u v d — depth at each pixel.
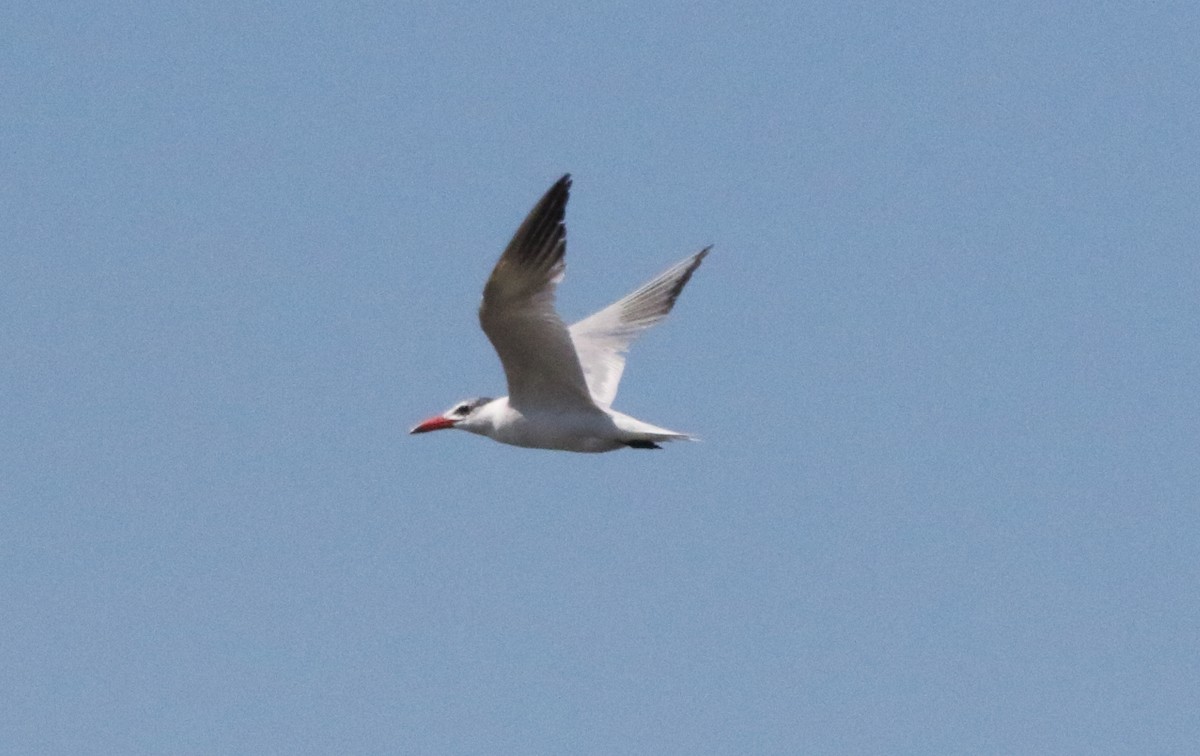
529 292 18.19
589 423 19.48
